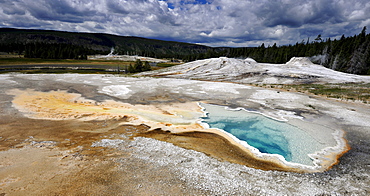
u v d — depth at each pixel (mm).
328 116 20625
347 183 10078
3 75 42062
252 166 11781
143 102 25297
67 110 20891
